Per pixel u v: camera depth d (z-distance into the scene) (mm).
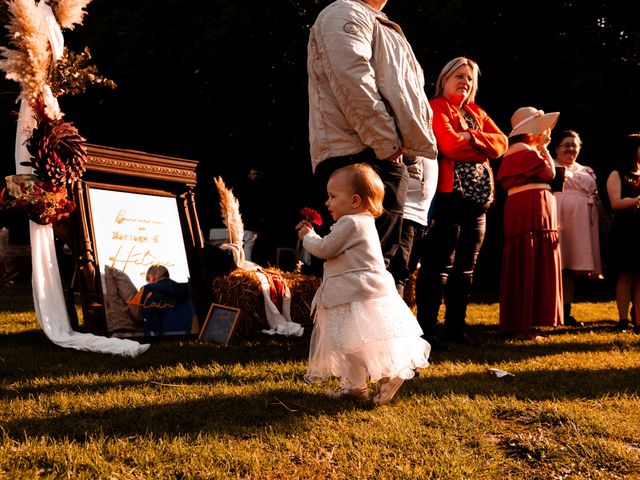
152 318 4711
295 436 2430
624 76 11773
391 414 2740
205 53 11250
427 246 4520
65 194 4297
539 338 5293
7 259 3543
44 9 4500
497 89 11609
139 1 12211
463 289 4895
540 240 5289
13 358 3848
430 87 11188
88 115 13344
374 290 2793
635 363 4082
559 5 11711
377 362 2752
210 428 2469
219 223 14188
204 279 5074
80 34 12773
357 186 2904
